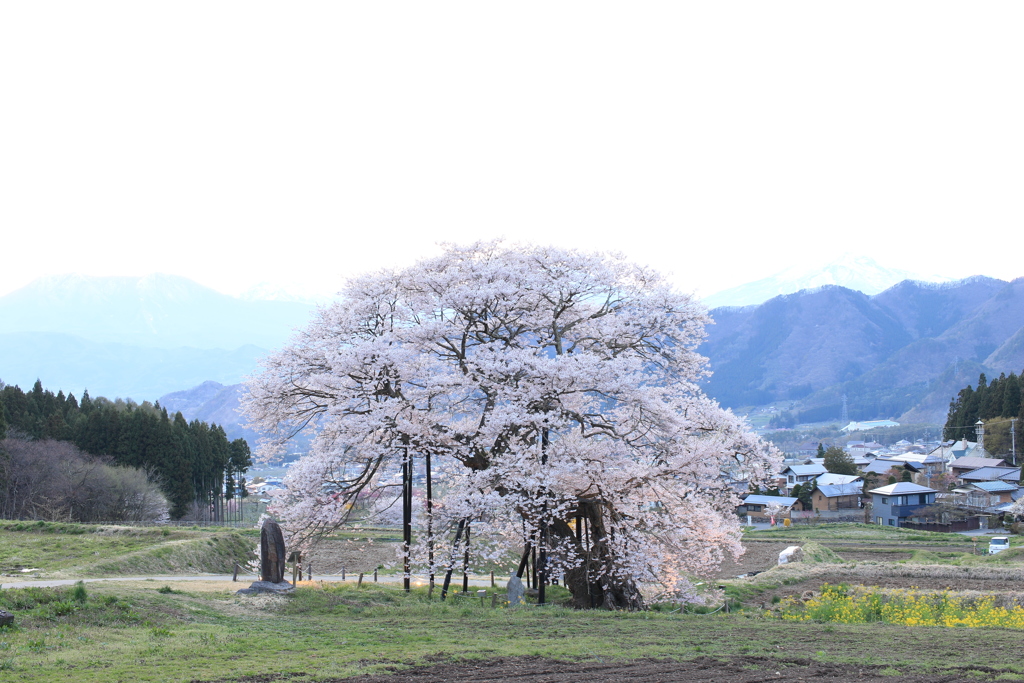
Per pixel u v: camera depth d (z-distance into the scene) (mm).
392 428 23594
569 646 15352
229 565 36969
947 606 23062
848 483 91812
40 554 33125
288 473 24359
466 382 24234
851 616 22000
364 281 27047
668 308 27016
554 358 24141
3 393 65688
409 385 25328
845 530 65250
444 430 25000
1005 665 13398
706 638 16688
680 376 27859
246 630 16594
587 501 25500
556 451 23578
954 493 85625
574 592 25031
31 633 14211
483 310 25641
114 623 15773
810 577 33062
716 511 26844
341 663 13453
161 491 62312
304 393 25906
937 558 45219
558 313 26750
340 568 38656
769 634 17328
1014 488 82938
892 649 15281
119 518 56156
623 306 27609
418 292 27484
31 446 54781
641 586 26484
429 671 13039
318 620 18781
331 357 24312
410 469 25438
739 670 13273
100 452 62750
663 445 24438
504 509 22609
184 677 11961
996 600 24453
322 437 25781
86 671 12039
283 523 24547
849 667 13484
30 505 52656
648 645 15688
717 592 27000
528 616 20250
